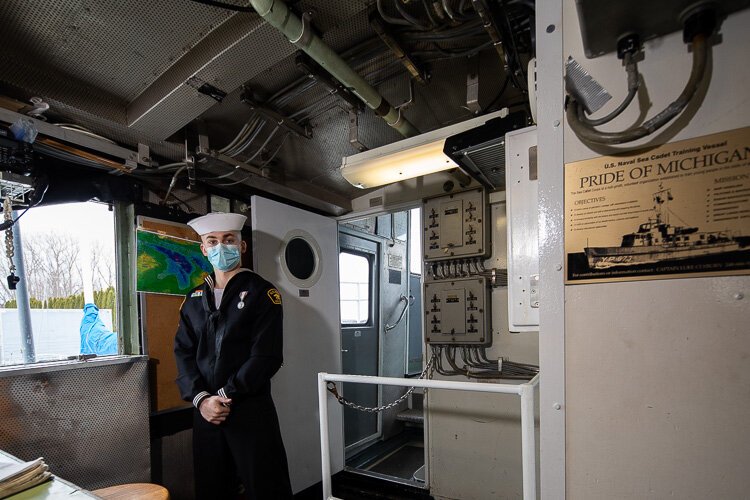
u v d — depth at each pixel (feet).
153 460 6.46
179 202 7.73
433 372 8.64
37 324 5.74
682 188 2.33
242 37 4.41
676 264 2.33
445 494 8.29
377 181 7.16
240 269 6.49
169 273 6.97
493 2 4.11
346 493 8.95
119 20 4.36
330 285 9.78
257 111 6.30
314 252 9.39
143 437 6.02
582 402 2.57
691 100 2.31
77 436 5.32
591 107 2.62
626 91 2.52
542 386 2.70
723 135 2.23
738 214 2.19
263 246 8.03
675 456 2.30
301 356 8.64
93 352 6.28
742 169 2.18
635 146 2.47
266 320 5.85
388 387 12.43
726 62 2.22
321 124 7.31
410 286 14.34
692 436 2.26
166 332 6.82
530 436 3.37
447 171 7.91
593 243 2.58
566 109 2.67
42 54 4.81
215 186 8.32
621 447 2.44
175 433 6.80
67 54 4.84
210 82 5.09
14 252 5.55
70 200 6.07
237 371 5.68
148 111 5.60
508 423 7.73
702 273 2.26
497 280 8.04
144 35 4.60
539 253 2.77
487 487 7.86
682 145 2.33
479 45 5.18
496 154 5.59
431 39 4.76
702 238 2.27
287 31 4.02
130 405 5.91
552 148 2.75
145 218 6.80
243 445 5.42
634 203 2.46
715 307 2.23
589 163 2.61
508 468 7.67
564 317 2.66
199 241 7.61
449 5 4.19
